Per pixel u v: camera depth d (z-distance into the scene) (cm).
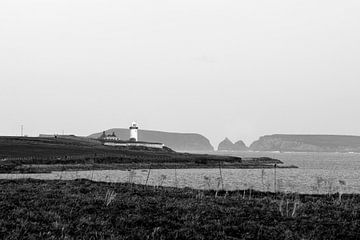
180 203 2347
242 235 1672
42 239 1459
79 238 1502
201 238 1591
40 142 12962
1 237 1459
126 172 7300
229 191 3388
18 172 6688
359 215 2144
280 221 1959
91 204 2177
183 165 10162
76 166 8138
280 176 7031
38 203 2144
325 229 1822
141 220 1831
